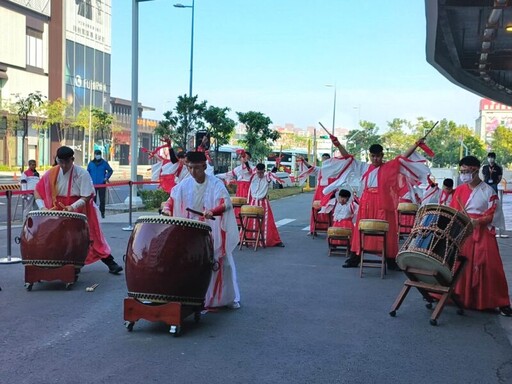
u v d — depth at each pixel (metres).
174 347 5.18
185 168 11.52
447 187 11.73
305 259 10.09
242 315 6.30
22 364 4.70
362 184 9.39
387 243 9.09
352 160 9.50
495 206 6.46
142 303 5.55
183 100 23.00
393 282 8.27
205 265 5.62
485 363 4.95
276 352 5.11
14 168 46.84
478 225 6.47
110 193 21.75
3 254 9.71
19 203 18.27
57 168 7.83
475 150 76.56
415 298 7.29
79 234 7.39
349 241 10.33
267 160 41.12
